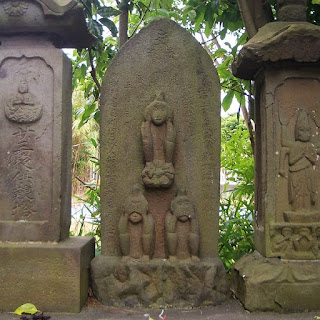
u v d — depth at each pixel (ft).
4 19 8.30
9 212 8.51
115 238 9.07
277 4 9.46
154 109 8.91
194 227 8.79
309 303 8.23
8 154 8.54
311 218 8.57
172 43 9.27
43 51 8.59
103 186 9.13
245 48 8.48
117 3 13.16
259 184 9.34
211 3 11.78
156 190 9.06
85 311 8.32
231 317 7.99
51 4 8.16
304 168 8.64
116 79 9.20
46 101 8.55
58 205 8.48
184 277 8.57
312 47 8.29
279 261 8.49
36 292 8.25
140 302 8.48
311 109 8.76
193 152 9.20
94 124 26.25
